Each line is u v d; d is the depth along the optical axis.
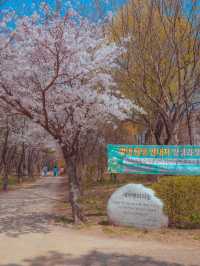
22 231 9.79
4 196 20.95
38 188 28.31
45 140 20.73
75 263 6.70
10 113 11.01
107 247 7.84
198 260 6.77
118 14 15.20
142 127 22.05
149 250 7.54
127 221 9.78
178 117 15.37
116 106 11.02
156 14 14.64
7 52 9.93
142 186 9.70
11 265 6.62
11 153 35.75
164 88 14.70
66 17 9.59
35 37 9.54
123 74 15.10
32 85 10.18
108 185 25.16
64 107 10.52
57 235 9.14
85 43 10.37
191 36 14.33
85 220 10.67
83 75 10.25
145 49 14.59
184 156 10.16
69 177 10.91
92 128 13.23
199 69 14.73
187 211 9.30
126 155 10.61
